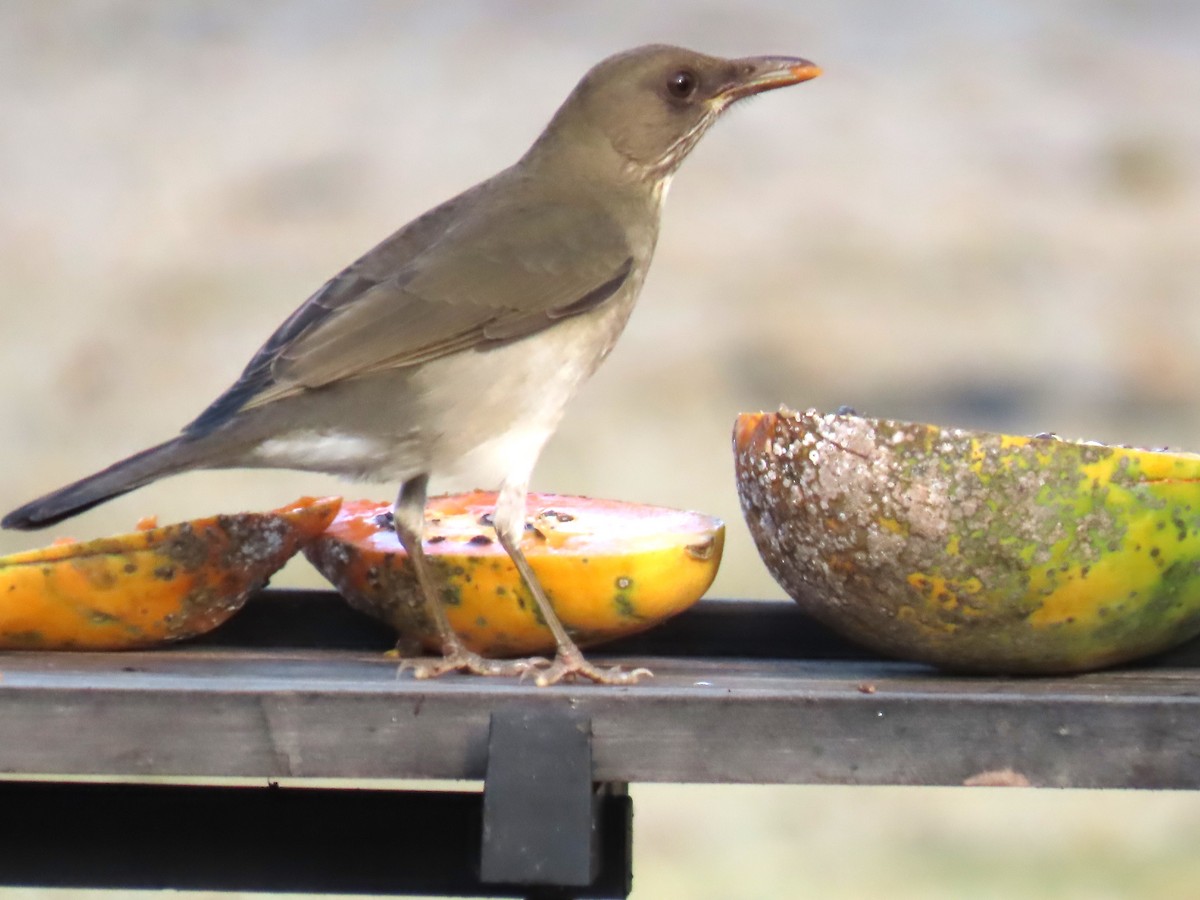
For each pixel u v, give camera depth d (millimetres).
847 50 45000
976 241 34438
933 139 40188
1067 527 8031
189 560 8758
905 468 8047
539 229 9984
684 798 17000
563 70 42688
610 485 23703
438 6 44188
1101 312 31469
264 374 9414
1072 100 42125
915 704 7535
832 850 15648
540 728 7488
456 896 8562
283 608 9648
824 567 8328
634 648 9648
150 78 39938
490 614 8984
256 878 8570
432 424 9500
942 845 15688
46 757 7527
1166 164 39375
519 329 9672
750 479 8656
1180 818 16328
